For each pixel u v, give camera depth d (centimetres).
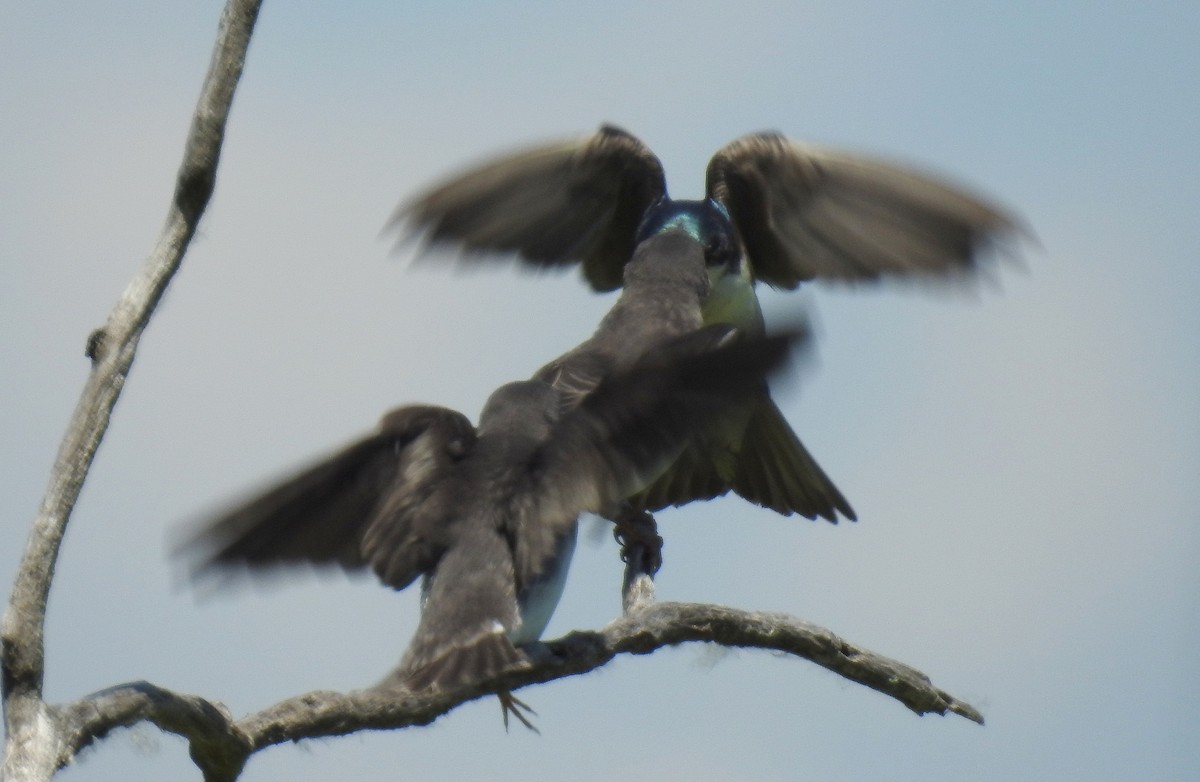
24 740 974
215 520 1148
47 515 1013
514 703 1345
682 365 1185
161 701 1041
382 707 1152
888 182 1847
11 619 984
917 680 1408
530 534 1206
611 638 1282
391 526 1198
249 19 1080
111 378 1048
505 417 1259
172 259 1074
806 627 1367
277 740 1119
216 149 1075
